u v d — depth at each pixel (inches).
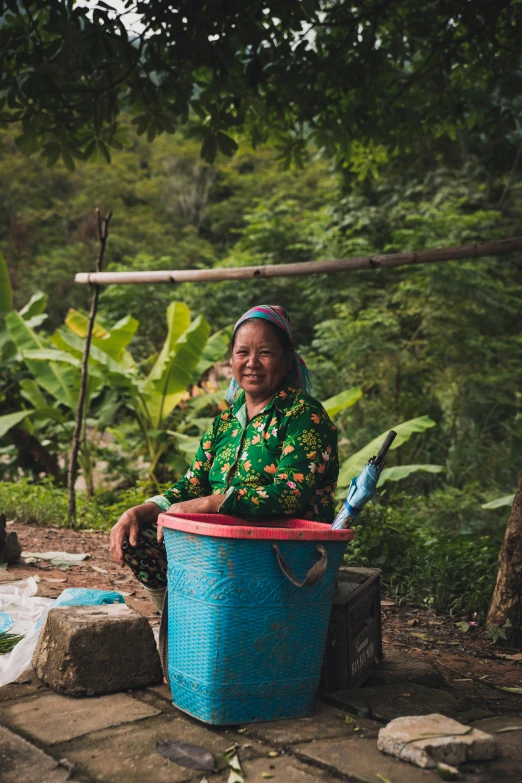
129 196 1444.4
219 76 197.5
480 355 543.5
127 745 93.4
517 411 537.0
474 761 91.3
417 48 262.1
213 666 97.3
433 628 174.6
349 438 493.4
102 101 205.5
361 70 230.7
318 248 634.8
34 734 95.9
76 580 184.1
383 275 601.6
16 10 187.9
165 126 213.5
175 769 87.4
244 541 95.5
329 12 231.5
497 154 296.0
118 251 1171.9
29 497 292.7
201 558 97.5
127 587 180.7
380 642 131.2
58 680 109.3
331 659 113.0
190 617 99.8
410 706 107.3
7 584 169.3
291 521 112.1
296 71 227.3
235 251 779.4
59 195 1428.4
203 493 121.4
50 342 406.9
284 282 681.0
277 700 100.7
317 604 101.4
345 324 548.4
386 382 530.9
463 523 399.2
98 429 400.2
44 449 413.7
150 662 113.4
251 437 113.0
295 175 1210.6
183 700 101.7
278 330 112.2
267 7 195.2
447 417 510.0
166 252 1179.3
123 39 179.0
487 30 236.8
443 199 617.9
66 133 219.8
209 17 180.4
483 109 267.9
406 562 211.0
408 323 585.3
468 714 107.7
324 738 96.3
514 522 166.6
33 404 406.0
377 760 90.0
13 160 1375.5
